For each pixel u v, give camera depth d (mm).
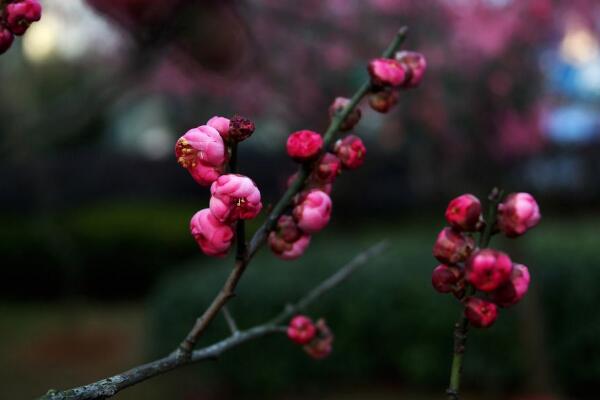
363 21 5836
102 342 8039
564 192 12781
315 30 5695
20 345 8133
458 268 847
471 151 5766
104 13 1848
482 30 5598
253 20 5086
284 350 5672
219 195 789
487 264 793
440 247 841
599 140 11797
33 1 797
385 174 13406
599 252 5633
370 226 12625
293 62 6312
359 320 5645
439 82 5605
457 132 5707
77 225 10594
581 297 5262
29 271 10602
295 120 7336
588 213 12727
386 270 5801
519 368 5238
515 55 5746
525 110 6234
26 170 12867
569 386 5328
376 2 5727
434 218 11258
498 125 5984
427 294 5578
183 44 1909
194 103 8305
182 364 881
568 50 6590
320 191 924
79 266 8852
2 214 12766
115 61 7922
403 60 1024
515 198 840
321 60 6336
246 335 1062
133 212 11508
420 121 5785
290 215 960
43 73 9391
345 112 982
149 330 6141
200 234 846
